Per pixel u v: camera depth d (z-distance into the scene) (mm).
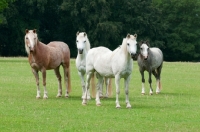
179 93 24594
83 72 20562
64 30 81938
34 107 17953
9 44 77375
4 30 76438
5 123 14555
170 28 84438
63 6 75312
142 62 23781
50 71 38531
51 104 18922
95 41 74250
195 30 84812
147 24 77875
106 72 18078
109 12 75188
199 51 85438
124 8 78688
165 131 13688
